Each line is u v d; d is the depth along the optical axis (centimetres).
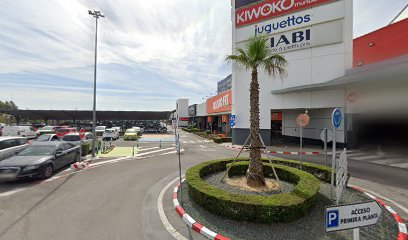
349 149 1609
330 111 1781
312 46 1680
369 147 1631
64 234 456
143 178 909
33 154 959
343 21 1591
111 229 478
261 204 481
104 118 4916
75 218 530
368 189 759
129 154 1564
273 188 720
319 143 1914
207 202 552
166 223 509
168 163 1234
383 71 1110
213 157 1434
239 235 443
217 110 3155
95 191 736
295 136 2191
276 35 1812
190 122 6481
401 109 1305
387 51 1598
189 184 643
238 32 1981
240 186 740
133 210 580
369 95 1463
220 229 466
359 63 1816
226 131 3173
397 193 718
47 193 712
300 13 1714
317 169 847
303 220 501
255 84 750
